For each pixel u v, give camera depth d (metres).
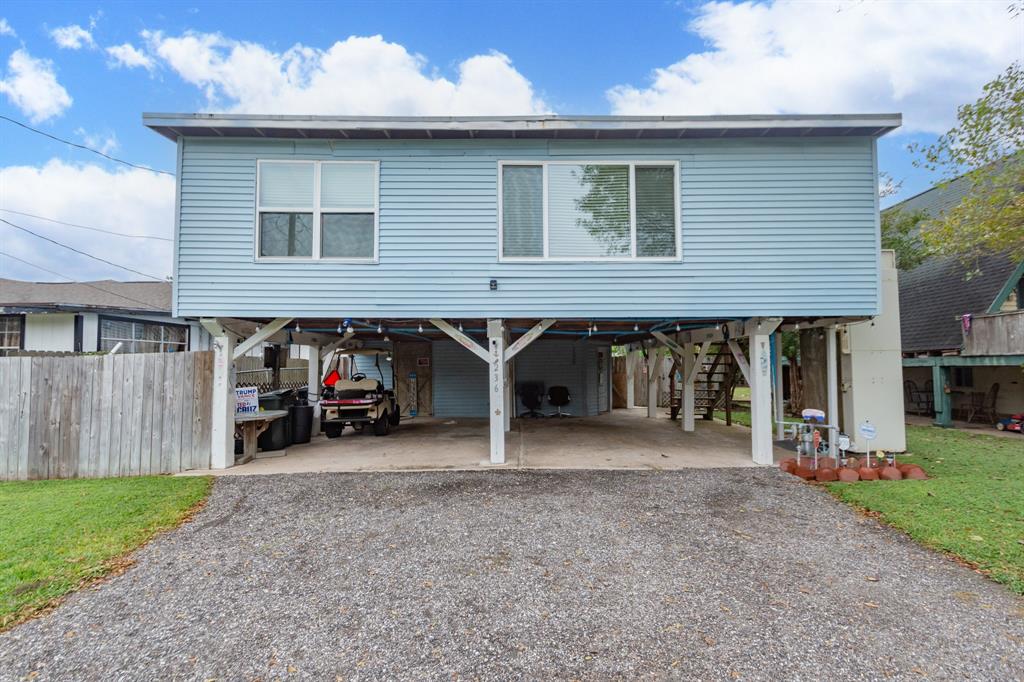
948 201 15.19
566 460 7.46
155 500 5.42
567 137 7.03
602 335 11.70
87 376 6.91
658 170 7.09
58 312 12.51
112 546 4.12
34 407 6.78
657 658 2.64
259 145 6.94
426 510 5.11
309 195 6.99
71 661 2.63
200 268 6.84
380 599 3.29
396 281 7.00
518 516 4.89
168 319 15.04
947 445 9.01
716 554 3.99
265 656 2.68
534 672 2.53
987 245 8.29
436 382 13.22
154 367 7.05
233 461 7.26
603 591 3.39
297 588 3.45
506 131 6.83
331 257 6.97
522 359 13.23
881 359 8.32
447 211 7.04
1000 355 10.58
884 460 6.92
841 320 7.65
